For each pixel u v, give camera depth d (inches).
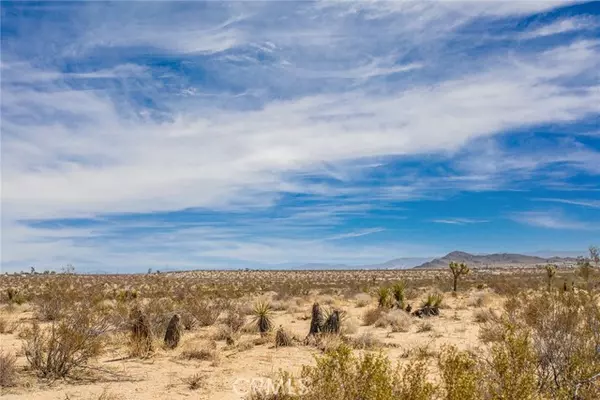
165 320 708.7
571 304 423.8
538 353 320.2
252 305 1071.0
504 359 255.6
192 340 610.5
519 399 244.2
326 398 239.9
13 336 658.8
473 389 244.1
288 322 893.2
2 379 387.2
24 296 1425.9
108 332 569.0
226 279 3393.2
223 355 543.5
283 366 482.0
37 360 438.6
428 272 4517.7
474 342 588.1
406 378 260.4
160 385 405.1
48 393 371.9
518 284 1722.4
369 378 240.2
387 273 4439.0
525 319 445.7
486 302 1147.3
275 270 5329.7
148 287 2297.0
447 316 931.3
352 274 4281.5
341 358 245.3
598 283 1147.9
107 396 367.2
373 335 633.6
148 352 533.6
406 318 802.2
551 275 1577.3
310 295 1598.2
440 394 259.1
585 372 281.3
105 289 2006.6
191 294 1560.0
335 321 646.5
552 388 278.2
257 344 628.4
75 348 442.0
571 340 326.0
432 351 512.1
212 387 398.9
